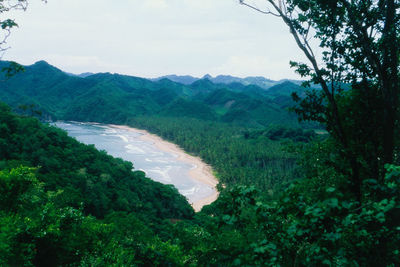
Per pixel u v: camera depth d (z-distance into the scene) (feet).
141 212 251.60
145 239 69.00
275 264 14.30
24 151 273.75
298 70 34.55
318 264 14.10
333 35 32.32
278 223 15.90
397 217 15.75
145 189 296.10
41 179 186.19
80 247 44.62
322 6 30.86
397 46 28.58
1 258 32.68
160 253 59.77
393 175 13.91
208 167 510.17
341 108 36.11
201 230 61.98
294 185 16.42
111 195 249.34
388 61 29.12
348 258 14.64
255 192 16.42
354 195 30.17
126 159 530.27
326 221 14.16
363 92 33.68
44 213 42.47
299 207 15.06
